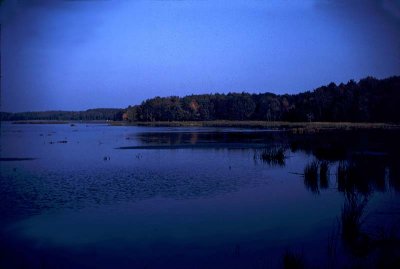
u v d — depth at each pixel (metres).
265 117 119.31
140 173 21.31
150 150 34.06
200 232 11.23
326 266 8.61
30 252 9.97
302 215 12.67
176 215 12.97
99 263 9.30
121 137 54.28
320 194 15.66
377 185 16.39
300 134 48.56
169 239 10.70
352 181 16.75
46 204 14.47
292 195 15.62
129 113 151.25
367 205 13.10
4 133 68.62
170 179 19.38
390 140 36.72
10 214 13.20
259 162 25.56
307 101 92.31
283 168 22.86
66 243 10.51
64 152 33.31
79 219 12.63
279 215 12.75
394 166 19.88
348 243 9.91
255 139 46.72
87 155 30.72
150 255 9.66
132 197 15.52
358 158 24.97
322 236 10.56
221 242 10.38
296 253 9.41
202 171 21.89
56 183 18.48
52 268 9.02
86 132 72.12
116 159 27.84
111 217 12.84
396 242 9.56
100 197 15.52
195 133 62.91
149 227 11.73
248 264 8.98
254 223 11.95
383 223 11.08
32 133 69.06
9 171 22.48
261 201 14.71
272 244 10.15
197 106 134.38
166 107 137.00
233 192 16.33
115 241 10.65
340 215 12.47
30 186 17.77
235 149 34.28
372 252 9.16
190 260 9.30
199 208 13.81
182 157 28.66
